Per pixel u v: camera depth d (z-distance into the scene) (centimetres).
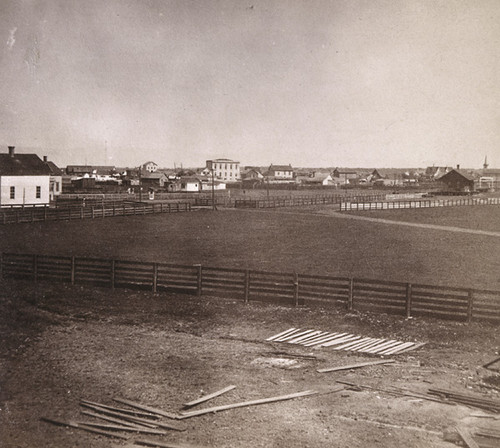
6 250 2878
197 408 981
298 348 1355
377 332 1489
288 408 980
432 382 1110
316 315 1661
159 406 991
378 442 844
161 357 1279
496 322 1549
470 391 1059
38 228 3991
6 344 1360
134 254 2811
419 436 865
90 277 2067
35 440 862
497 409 968
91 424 916
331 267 2452
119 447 838
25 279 2161
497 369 1195
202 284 1909
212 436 870
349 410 970
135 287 2002
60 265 2339
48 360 1246
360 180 14675
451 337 1441
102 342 1395
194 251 2938
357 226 4375
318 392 1056
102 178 12638
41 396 1037
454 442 844
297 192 11131
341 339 1425
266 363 1240
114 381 1116
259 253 2877
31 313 1662
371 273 2311
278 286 1797
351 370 1188
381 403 1002
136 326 1546
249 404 994
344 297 1723
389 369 1195
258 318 1633
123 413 960
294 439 857
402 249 3047
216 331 1503
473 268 2448
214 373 1168
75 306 1761
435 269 2412
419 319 1611
